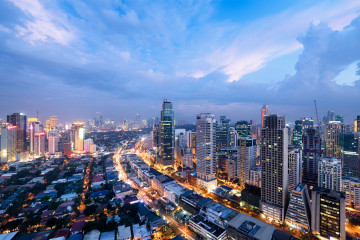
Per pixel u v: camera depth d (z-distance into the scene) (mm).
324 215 159750
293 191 180375
